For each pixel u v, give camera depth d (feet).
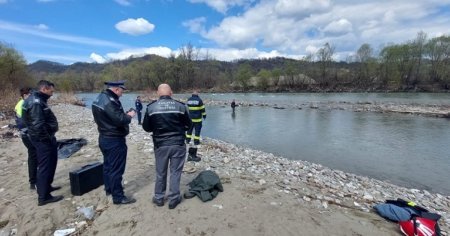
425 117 86.94
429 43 219.41
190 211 16.60
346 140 57.57
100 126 16.39
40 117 16.81
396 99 144.25
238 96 201.36
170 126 16.16
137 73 337.31
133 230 14.88
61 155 29.14
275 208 17.60
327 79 258.98
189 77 316.40
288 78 268.21
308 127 73.10
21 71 163.53
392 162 42.32
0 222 16.28
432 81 219.20
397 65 229.86
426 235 15.64
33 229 15.52
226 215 16.31
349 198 22.56
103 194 19.10
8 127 49.03
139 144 35.63
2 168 26.55
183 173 23.52
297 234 14.98
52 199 18.30
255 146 53.16
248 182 22.09
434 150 48.78
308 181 27.32
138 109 62.59
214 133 66.08
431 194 29.40
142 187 20.33
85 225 15.81
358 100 144.77
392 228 16.81
